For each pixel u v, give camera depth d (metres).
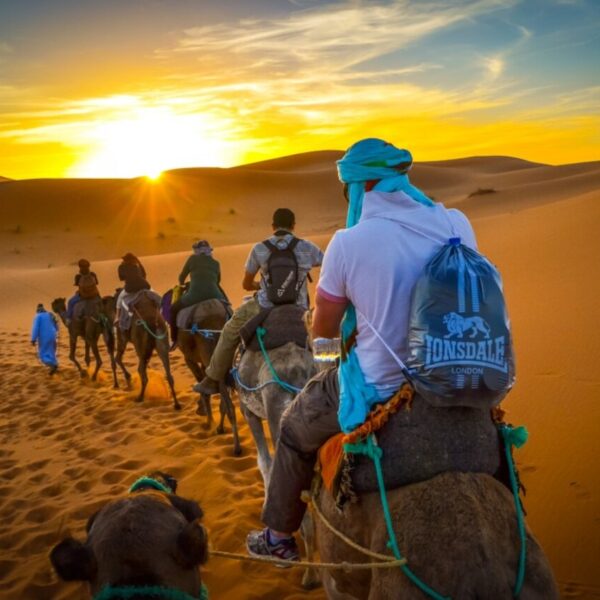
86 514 8.05
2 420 13.13
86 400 14.09
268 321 6.56
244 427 10.88
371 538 3.07
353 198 3.52
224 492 8.16
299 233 71.62
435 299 2.93
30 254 68.25
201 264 11.08
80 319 16.61
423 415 3.07
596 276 15.64
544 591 2.77
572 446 7.70
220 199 94.75
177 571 3.29
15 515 8.35
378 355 3.24
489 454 3.10
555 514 6.55
